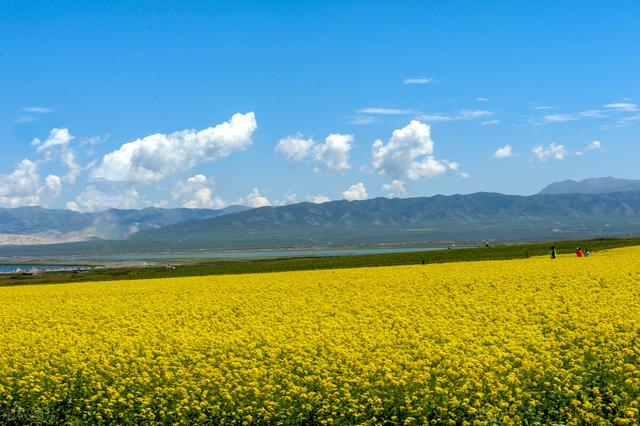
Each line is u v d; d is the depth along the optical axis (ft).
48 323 98.53
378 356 65.16
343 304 105.70
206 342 74.95
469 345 67.62
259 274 193.57
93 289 159.63
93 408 56.24
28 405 57.52
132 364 65.87
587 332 70.79
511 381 54.54
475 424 48.42
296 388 56.03
